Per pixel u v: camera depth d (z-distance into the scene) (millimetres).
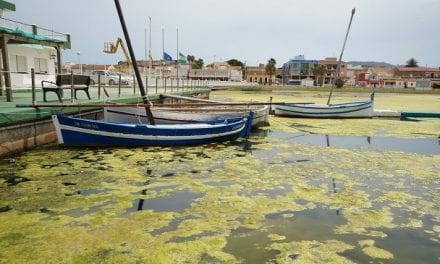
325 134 13656
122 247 4211
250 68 101438
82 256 3982
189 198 5957
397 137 13156
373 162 8930
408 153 10172
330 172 7863
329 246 4391
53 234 4504
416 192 6586
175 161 8430
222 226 4883
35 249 4121
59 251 4082
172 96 16391
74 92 11555
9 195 5844
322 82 83812
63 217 5035
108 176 7012
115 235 4516
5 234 4488
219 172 7605
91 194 6004
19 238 4387
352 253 4234
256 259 4027
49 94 13758
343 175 7648
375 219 5273
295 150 10305
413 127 16047
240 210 5484
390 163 8852
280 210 5523
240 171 7734
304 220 5164
